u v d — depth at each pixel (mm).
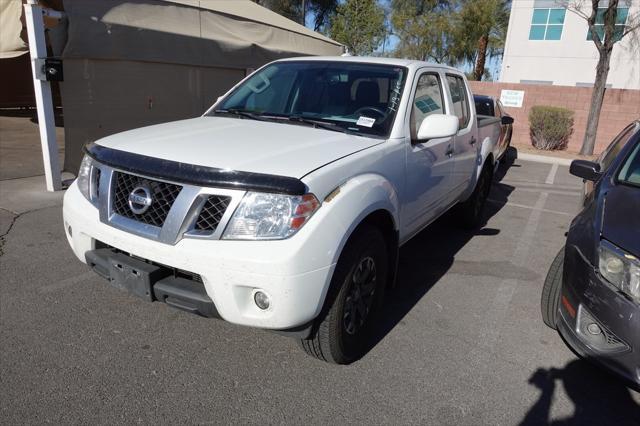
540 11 23312
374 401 2779
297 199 2455
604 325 2674
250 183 2404
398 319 3732
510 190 9109
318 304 2543
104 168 2828
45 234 5102
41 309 3586
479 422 2670
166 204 2572
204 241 2453
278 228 2420
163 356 3092
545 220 6957
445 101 4398
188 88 9648
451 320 3762
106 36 7648
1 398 2643
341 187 2717
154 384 2822
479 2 25484
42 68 6426
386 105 3602
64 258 4508
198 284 2615
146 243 2561
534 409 2803
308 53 12250
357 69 3967
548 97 16734
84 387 2766
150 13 8383
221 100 4266
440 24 26094
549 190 9305
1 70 17312
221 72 10359
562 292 3096
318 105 3775
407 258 5051
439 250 5352
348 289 2793
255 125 3480
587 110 16188
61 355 3049
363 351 3205
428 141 3863
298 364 3080
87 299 3768
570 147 16547
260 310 2480
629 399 2943
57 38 7078
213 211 2480
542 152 15461
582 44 22578
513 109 17375
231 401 2717
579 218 3283
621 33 15523
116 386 2789
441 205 4527
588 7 21922
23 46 7031
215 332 3395
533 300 4207
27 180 7438
